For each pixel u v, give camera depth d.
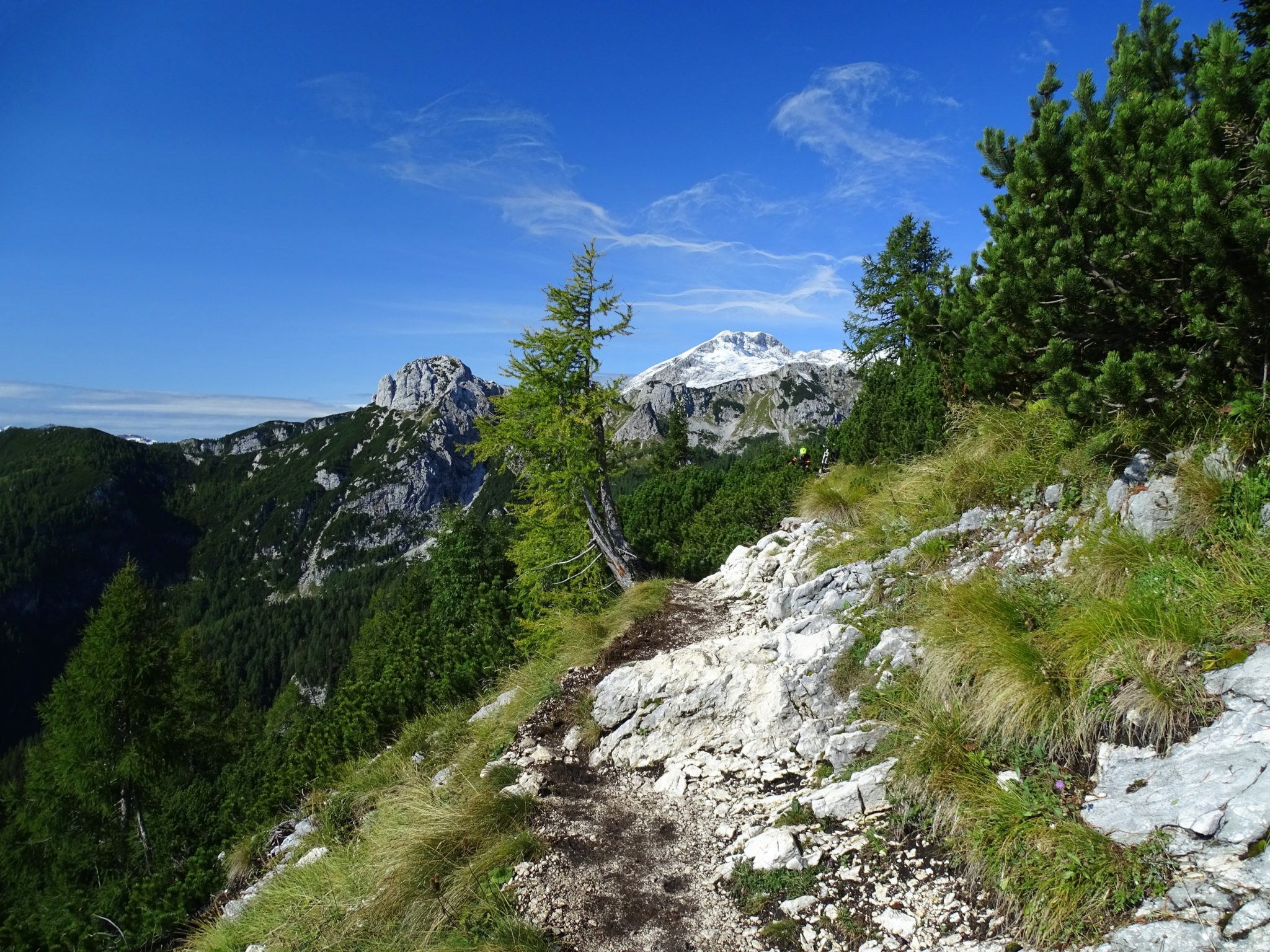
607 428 19.08
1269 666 3.86
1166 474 5.71
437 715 12.95
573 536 19.09
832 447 18.67
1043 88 7.96
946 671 5.50
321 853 8.44
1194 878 3.12
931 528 8.14
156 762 25.48
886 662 6.39
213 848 12.79
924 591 7.04
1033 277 6.58
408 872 5.74
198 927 10.57
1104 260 5.99
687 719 7.12
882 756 5.44
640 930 4.60
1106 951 3.13
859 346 30.55
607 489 18.94
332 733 13.56
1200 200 4.73
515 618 17.39
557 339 18.14
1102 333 6.35
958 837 4.32
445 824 6.25
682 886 4.97
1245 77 5.36
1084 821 3.77
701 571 17.30
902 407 14.34
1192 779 3.57
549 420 18.31
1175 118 6.09
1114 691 4.31
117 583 25.92
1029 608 5.55
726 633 9.34
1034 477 7.29
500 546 22.98
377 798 9.70
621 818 6.04
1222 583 4.54
